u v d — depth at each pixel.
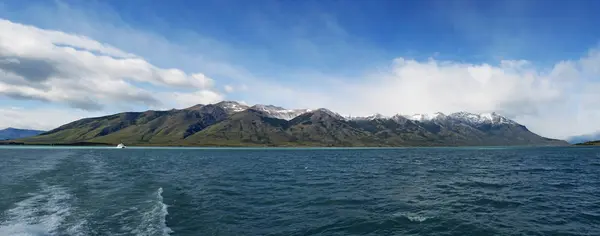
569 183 43.03
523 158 113.50
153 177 49.28
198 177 50.66
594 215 24.61
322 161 102.06
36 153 153.00
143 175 52.28
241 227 21.09
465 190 36.97
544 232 20.34
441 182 44.56
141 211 23.94
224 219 22.94
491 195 33.47
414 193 34.94
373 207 27.59
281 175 55.41
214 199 30.66
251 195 33.56
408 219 23.30
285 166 78.81
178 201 28.78
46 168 63.50
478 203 29.16
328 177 52.06
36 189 34.44
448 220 23.03
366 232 20.27
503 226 21.62
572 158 110.19
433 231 20.47
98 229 19.14
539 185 41.09
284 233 19.95
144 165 77.44
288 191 36.50
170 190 35.41
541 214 24.95
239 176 53.12
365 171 63.34
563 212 25.59
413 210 26.28
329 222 22.56
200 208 26.27
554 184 42.00
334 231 20.42
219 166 77.00
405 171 62.78
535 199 31.12
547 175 53.44
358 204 28.91
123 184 39.91
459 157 127.06
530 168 68.12
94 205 25.94
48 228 19.08
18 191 32.91
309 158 124.00
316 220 23.14
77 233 18.23
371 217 23.88
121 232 18.66
